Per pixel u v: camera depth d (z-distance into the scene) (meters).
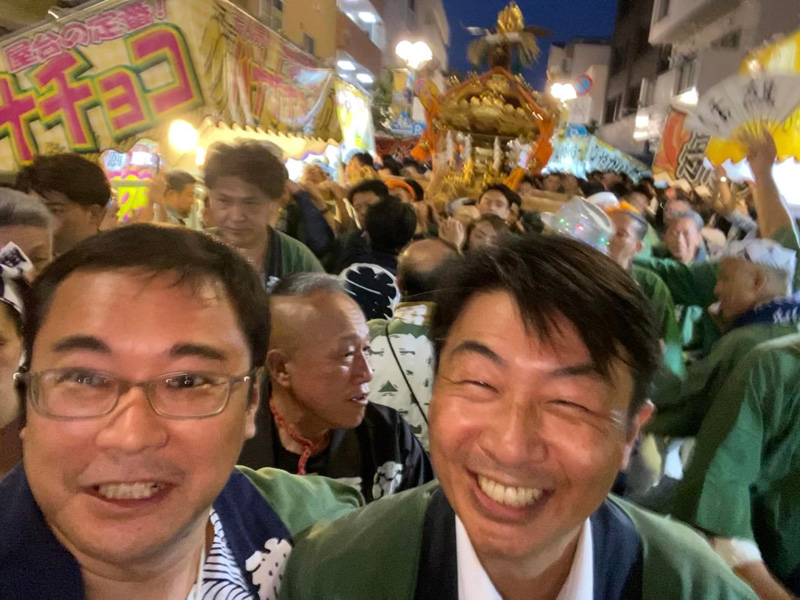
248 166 2.46
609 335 0.79
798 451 1.62
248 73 2.29
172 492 0.81
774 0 9.00
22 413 0.90
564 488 0.82
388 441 1.61
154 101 1.87
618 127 19.44
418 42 10.61
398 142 12.62
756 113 2.48
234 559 1.06
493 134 8.12
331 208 4.92
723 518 1.56
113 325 0.77
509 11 7.98
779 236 2.40
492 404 0.82
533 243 0.86
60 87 1.91
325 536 1.07
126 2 1.85
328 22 10.55
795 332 1.92
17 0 4.31
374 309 2.46
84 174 1.99
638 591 0.96
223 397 0.83
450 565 0.96
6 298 1.03
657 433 2.15
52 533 0.85
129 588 0.89
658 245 4.20
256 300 0.91
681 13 12.91
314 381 1.39
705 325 2.91
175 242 0.84
